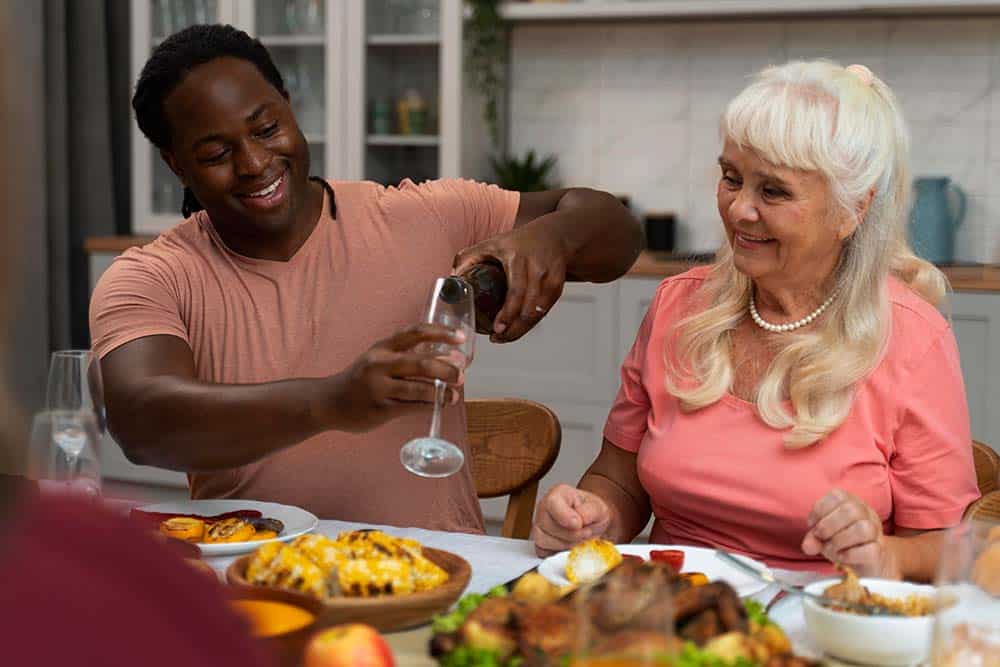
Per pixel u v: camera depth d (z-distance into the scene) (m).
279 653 0.93
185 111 1.68
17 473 0.46
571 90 4.13
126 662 0.46
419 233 1.86
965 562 0.86
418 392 1.25
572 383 3.58
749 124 1.58
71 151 4.21
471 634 0.96
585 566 1.29
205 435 1.41
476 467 1.99
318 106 4.12
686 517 1.69
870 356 1.60
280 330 1.80
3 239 0.38
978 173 3.73
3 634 0.44
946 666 0.86
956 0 3.47
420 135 4.00
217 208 1.74
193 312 1.77
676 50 4.01
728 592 1.00
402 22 4.00
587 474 1.83
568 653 0.94
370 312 1.82
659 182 4.06
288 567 1.13
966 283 3.18
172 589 0.49
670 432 1.70
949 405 1.61
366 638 0.90
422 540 1.55
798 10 3.63
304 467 1.77
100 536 0.48
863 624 1.06
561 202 1.82
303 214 1.81
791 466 1.61
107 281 1.71
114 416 1.54
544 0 3.93
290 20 4.12
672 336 1.77
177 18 4.20
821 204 1.58
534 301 1.54
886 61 3.79
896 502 1.61
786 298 1.66
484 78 4.08
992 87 3.70
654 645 0.71
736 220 1.62
